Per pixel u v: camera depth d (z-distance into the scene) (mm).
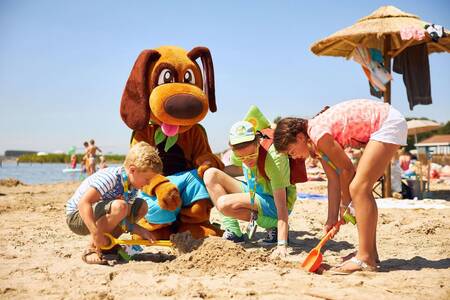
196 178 4332
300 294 3053
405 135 3527
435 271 3506
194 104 4316
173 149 4492
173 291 3092
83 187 3752
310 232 4910
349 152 8867
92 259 3703
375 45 8492
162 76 4438
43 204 7352
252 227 4230
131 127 4406
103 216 3654
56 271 3535
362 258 3498
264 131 4488
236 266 3520
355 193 3467
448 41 8086
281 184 4000
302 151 3615
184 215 4320
